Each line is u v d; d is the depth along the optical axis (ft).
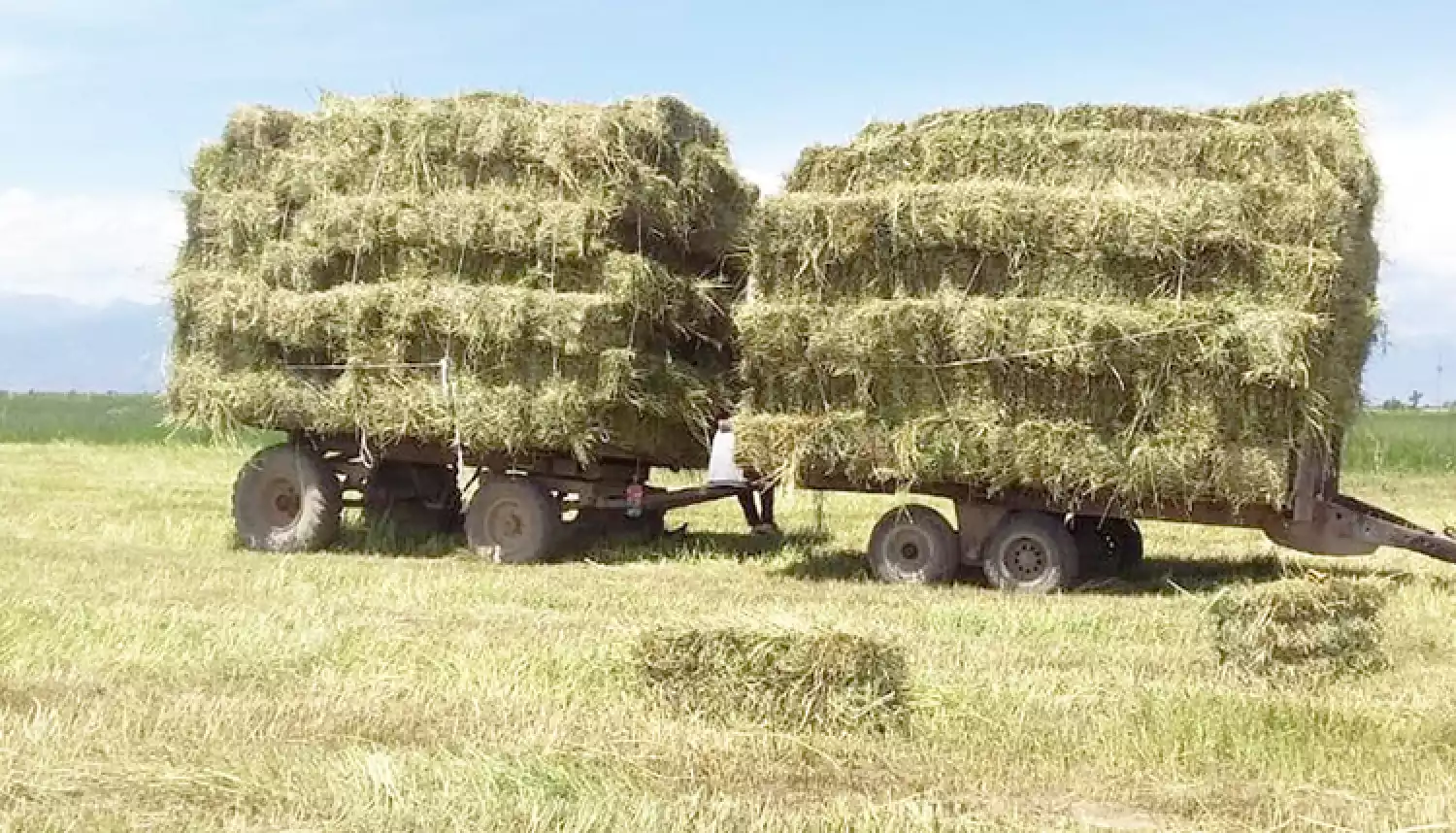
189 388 57.88
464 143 54.49
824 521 70.49
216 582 45.16
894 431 49.08
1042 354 47.06
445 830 20.75
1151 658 35.04
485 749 25.03
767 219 50.11
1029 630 39.32
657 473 86.94
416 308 54.03
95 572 46.65
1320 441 47.88
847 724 27.35
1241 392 46.34
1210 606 34.24
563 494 57.31
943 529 50.57
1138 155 47.78
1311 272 45.60
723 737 26.61
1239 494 46.65
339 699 28.60
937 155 49.39
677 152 55.57
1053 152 48.52
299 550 58.29
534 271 53.57
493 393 53.88
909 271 48.96
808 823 21.56
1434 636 38.52
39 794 21.91
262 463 58.95
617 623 38.01
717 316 57.82
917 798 23.26
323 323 55.47
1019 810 23.06
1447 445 111.04
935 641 36.65
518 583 47.26
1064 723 27.81
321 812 21.47
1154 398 46.80
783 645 28.04
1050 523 49.26
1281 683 32.24
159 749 24.61
